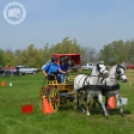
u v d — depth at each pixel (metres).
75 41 72.88
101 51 77.44
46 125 10.13
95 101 13.05
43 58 77.25
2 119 11.30
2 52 76.06
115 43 76.88
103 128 9.48
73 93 12.87
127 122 10.37
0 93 21.84
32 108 13.35
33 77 45.03
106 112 11.20
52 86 13.32
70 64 14.42
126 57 74.62
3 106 15.05
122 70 11.27
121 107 11.62
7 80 38.44
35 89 24.75
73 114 12.26
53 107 13.16
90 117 11.48
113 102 13.12
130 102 15.38
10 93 21.75
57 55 14.45
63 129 9.59
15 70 51.53
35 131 9.31
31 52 76.62
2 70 48.88
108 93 11.54
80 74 12.71
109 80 11.40
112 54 76.25
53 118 11.37
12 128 9.75
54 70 13.17
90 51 51.41
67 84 12.98
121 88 23.56
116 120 10.84
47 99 13.39
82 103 12.68
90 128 9.59
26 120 11.27
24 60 77.25
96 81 11.24
